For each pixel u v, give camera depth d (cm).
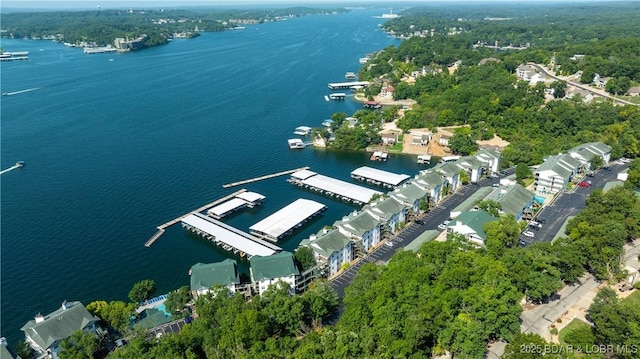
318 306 12788
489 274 12462
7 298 15850
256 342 11038
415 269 13238
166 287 16538
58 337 12038
